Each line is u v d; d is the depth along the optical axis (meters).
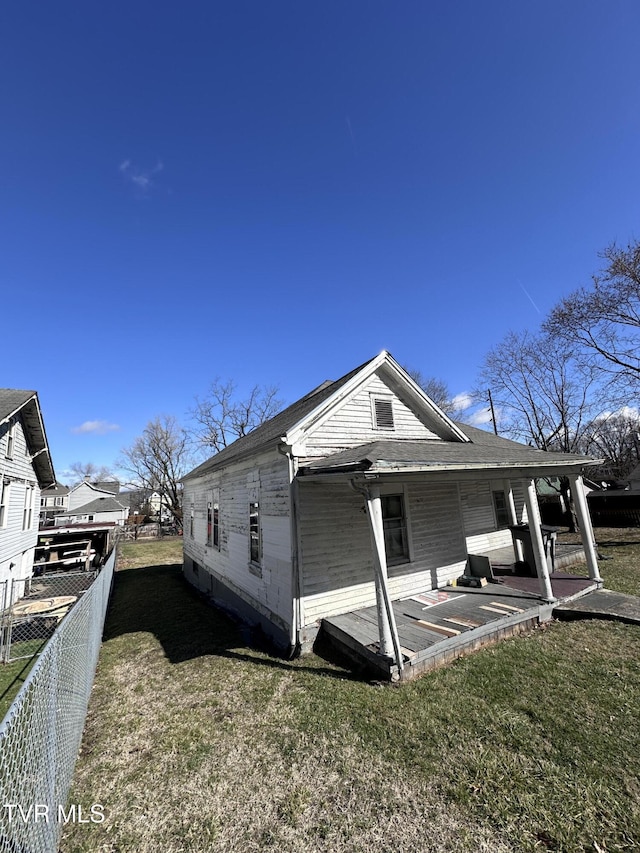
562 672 5.12
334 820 3.12
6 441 12.40
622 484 28.81
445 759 3.70
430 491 8.80
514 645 6.04
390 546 8.01
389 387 8.92
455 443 9.59
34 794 2.52
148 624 9.38
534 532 7.37
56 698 3.24
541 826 2.91
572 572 10.34
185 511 16.95
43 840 2.65
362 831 3.00
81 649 4.89
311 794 3.41
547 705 4.43
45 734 2.86
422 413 9.42
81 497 57.88
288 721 4.55
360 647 5.71
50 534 19.06
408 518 8.27
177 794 3.52
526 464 7.32
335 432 7.70
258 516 8.34
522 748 3.77
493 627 6.24
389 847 2.85
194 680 5.89
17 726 2.43
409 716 4.41
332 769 3.71
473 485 11.69
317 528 6.98
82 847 2.98
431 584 8.35
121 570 18.91
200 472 13.10
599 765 3.48
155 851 2.93
